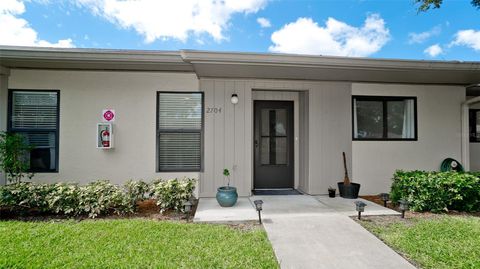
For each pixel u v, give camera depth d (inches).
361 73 180.4
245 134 200.8
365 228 128.1
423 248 103.9
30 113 186.4
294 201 183.3
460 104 223.6
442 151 220.8
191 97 197.9
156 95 194.1
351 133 211.9
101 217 145.9
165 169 195.5
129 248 101.8
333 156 210.1
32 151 185.9
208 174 197.3
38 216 144.9
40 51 153.9
